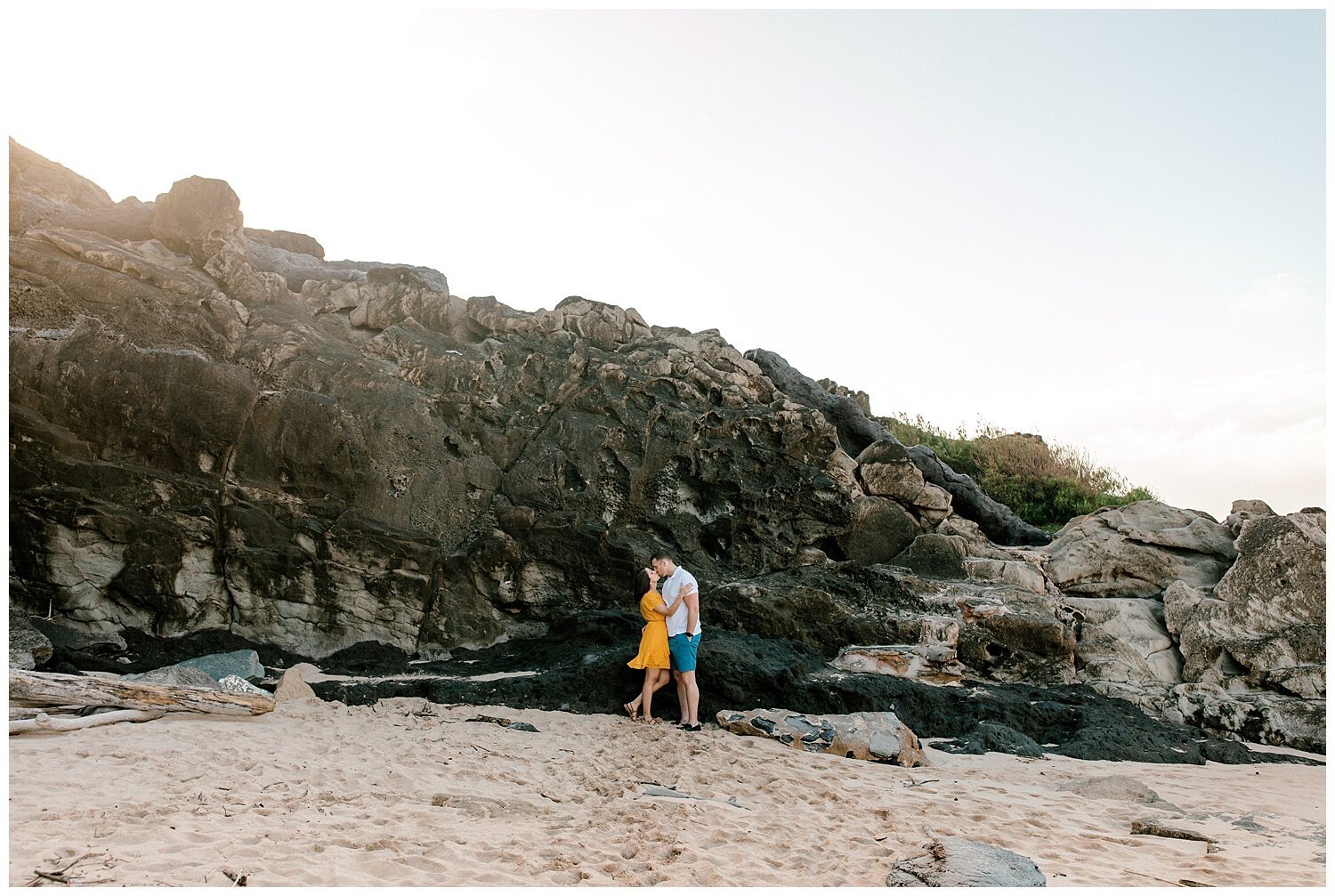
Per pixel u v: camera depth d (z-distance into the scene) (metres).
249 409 11.83
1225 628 11.55
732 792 7.39
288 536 11.70
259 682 10.40
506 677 10.68
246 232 15.88
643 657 9.70
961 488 15.09
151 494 11.34
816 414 13.40
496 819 6.32
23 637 9.73
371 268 14.34
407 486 12.16
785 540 12.91
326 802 6.39
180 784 6.48
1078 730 10.06
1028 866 5.69
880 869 5.70
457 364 12.99
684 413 12.95
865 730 8.95
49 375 11.25
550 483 12.51
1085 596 12.98
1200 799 7.93
